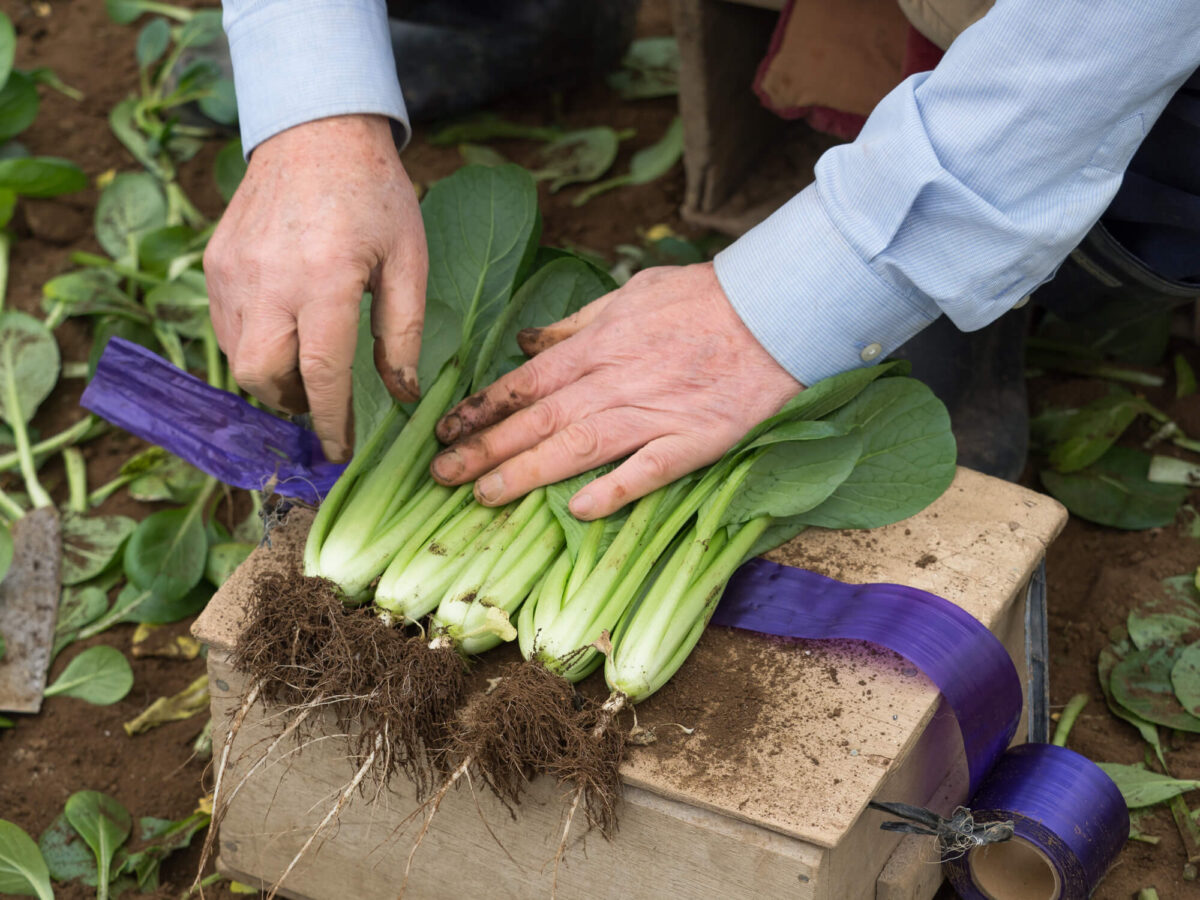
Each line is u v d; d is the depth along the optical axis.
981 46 1.34
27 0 3.52
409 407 1.66
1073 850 1.41
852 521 1.59
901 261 1.43
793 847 1.25
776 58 2.29
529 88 3.23
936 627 1.41
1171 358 2.53
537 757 1.29
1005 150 1.36
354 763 1.43
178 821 1.82
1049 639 2.06
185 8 3.48
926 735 1.48
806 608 1.49
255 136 1.51
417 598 1.42
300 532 1.59
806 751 1.32
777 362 1.52
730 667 1.44
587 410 1.53
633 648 1.34
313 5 1.50
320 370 1.43
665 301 1.56
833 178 1.46
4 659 2.01
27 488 2.30
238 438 1.72
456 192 1.82
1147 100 1.35
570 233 2.86
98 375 1.74
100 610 2.12
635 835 1.34
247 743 1.51
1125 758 1.86
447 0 2.97
